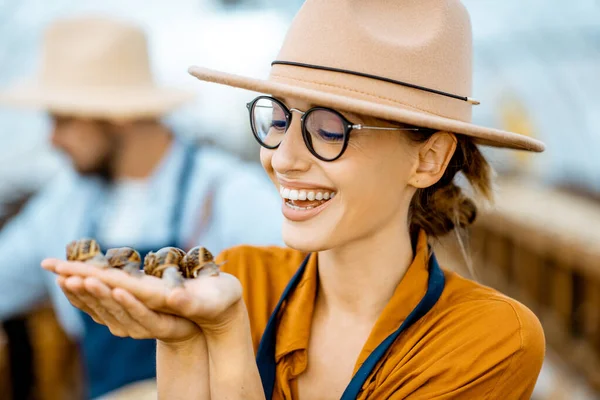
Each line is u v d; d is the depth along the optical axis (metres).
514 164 8.36
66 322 3.67
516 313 1.57
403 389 1.53
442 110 1.55
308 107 1.49
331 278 1.67
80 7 6.99
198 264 1.39
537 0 6.95
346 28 1.48
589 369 4.74
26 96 3.69
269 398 1.64
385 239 1.62
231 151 8.21
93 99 3.64
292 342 1.64
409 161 1.57
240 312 1.46
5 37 6.81
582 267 5.10
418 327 1.59
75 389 4.50
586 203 7.01
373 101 1.48
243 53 7.92
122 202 3.62
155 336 1.37
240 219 3.56
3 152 6.93
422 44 1.51
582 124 7.80
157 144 3.66
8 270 3.79
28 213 3.95
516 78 8.38
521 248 6.38
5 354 4.14
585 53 7.28
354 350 1.65
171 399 1.51
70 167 3.75
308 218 1.53
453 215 1.82
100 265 1.29
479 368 1.52
